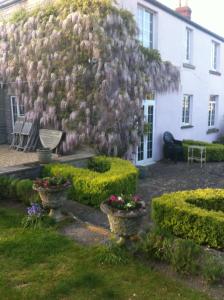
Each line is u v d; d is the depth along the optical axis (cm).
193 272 308
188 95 1243
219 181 785
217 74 1459
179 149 1030
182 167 964
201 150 1002
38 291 284
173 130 1136
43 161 648
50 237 389
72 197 566
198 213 381
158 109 1030
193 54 1212
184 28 1129
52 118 800
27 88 828
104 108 733
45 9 801
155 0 921
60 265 327
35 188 443
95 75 723
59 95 776
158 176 836
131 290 287
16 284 295
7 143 1134
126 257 339
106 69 710
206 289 291
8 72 841
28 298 275
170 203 412
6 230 412
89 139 752
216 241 366
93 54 719
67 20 729
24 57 809
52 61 767
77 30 721
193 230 384
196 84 1270
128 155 821
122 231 345
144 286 293
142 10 916
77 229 423
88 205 541
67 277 305
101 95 722
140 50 808
